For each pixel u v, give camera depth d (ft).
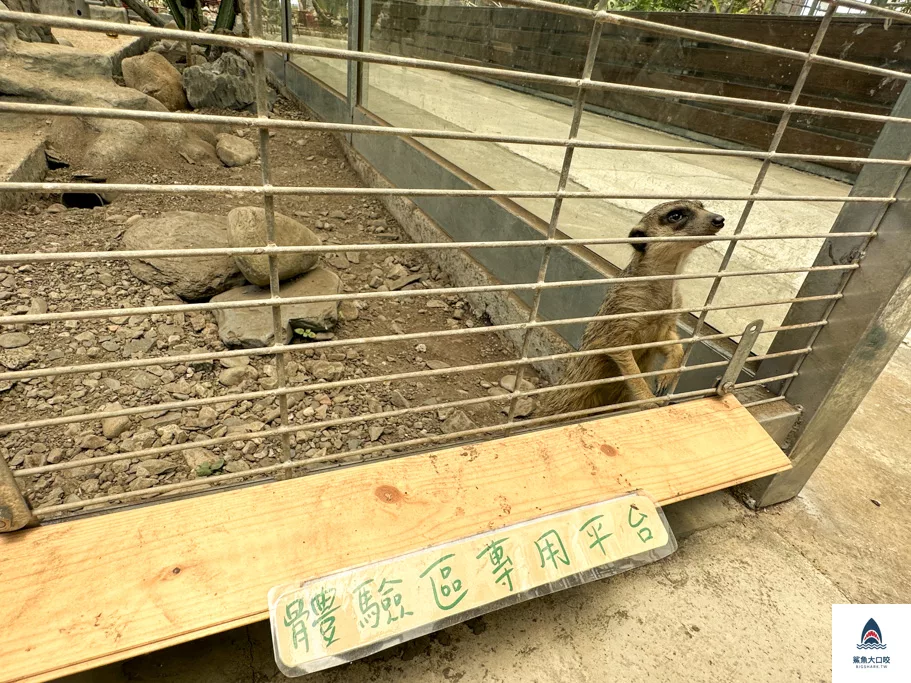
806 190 9.12
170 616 3.63
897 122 5.21
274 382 8.92
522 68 13.58
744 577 6.15
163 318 9.75
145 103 17.24
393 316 11.82
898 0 7.92
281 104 26.27
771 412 6.72
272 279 3.70
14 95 15.23
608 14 3.67
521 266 11.16
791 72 9.45
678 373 6.26
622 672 5.01
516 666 4.95
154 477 7.00
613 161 11.71
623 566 4.85
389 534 4.37
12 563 3.69
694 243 7.23
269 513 4.33
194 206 14.35
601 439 5.67
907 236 5.54
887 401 10.12
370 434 8.24
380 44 17.47
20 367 8.19
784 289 8.25
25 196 12.64
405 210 15.51
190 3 24.93
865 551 6.76
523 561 4.52
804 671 5.23
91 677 4.29
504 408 9.54
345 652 3.85
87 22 2.56
